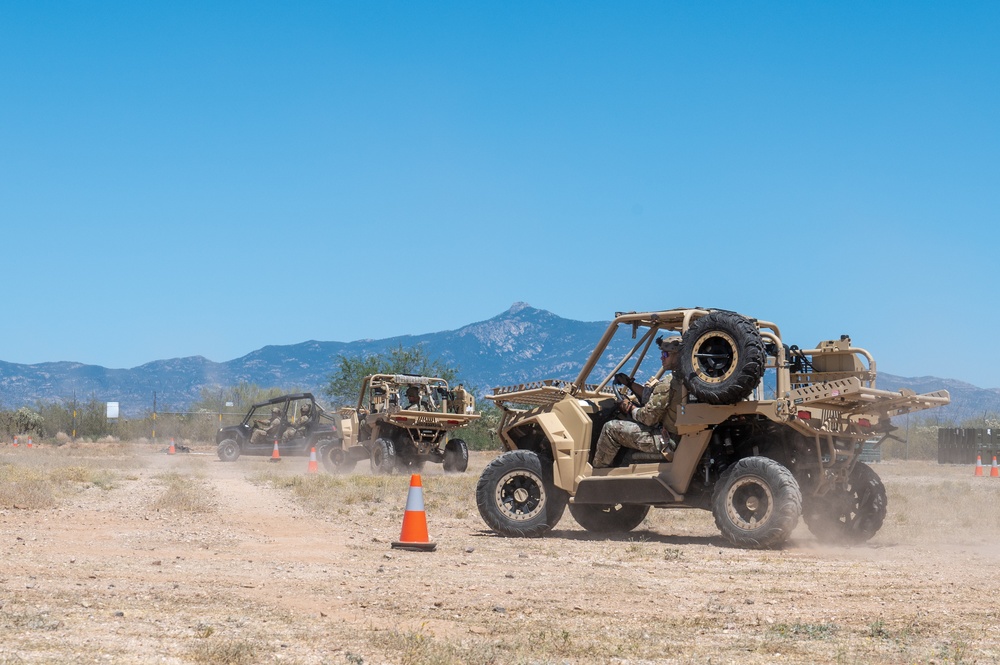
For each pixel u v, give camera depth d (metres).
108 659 5.80
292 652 6.17
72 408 55.88
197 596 8.05
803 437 12.12
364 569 9.80
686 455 12.43
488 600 8.22
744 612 7.88
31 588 8.18
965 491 21.53
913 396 11.62
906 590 8.97
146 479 20.89
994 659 6.35
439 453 28.08
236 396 61.75
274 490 19.16
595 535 13.48
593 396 13.56
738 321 11.91
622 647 6.53
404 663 6.01
